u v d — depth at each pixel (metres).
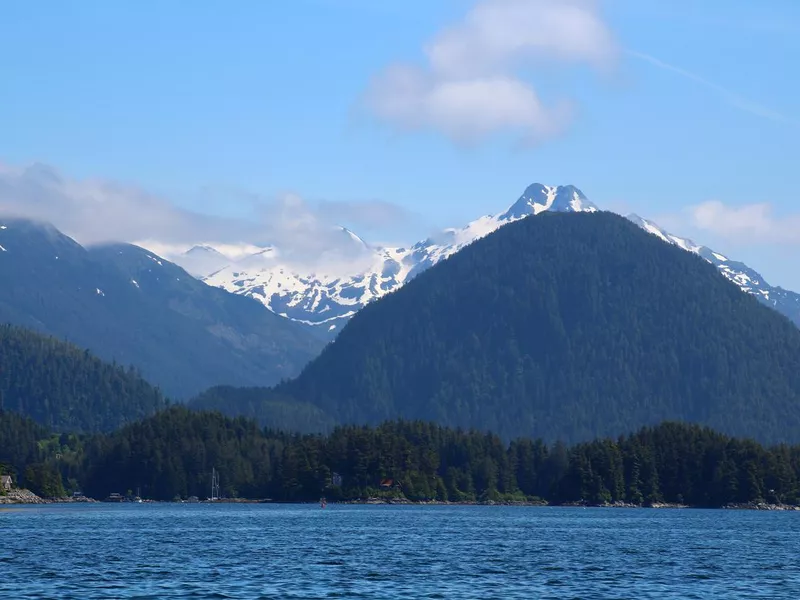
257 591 122.19
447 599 117.81
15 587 123.81
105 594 118.62
